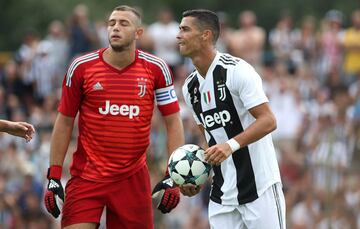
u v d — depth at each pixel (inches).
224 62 1185.4
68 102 1197.7
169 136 1231.5
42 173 2373.3
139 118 1197.7
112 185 1199.6
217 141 1210.6
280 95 2536.9
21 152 2429.9
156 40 2758.4
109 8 4234.7
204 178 1183.6
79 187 1203.2
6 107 2677.2
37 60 2792.8
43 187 2338.8
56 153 1206.3
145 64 1203.2
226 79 1180.5
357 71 2748.5
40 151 2416.3
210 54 1189.1
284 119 2522.1
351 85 2721.5
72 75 1189.7
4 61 3112.7
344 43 2778.1
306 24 2888.8
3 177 2336.4
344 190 2273.6
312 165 2356.1
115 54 1186.6
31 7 4259.4
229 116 1190.9
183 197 2273.6
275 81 2576.3
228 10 4554.6
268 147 1199.6
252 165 1186.6
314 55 2817.4
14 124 1193.4
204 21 1181.1
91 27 2847.0
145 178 1219.2
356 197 2262.6
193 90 1213.7
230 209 1202.0
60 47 2797.7
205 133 1226.6
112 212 1222.3
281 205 1200.8
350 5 4320.9
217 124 1203.2
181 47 1189.7
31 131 1200.8
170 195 1216.2
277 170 1203.9
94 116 1192.2
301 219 2204.7
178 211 2247.8
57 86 2787.9
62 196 1198.9
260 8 4480.8
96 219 1203.2
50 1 4237.2
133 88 1192.2
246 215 1194.6
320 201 2260.1
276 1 4451.3
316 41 2827.3
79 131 1210.6
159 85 1214.9
